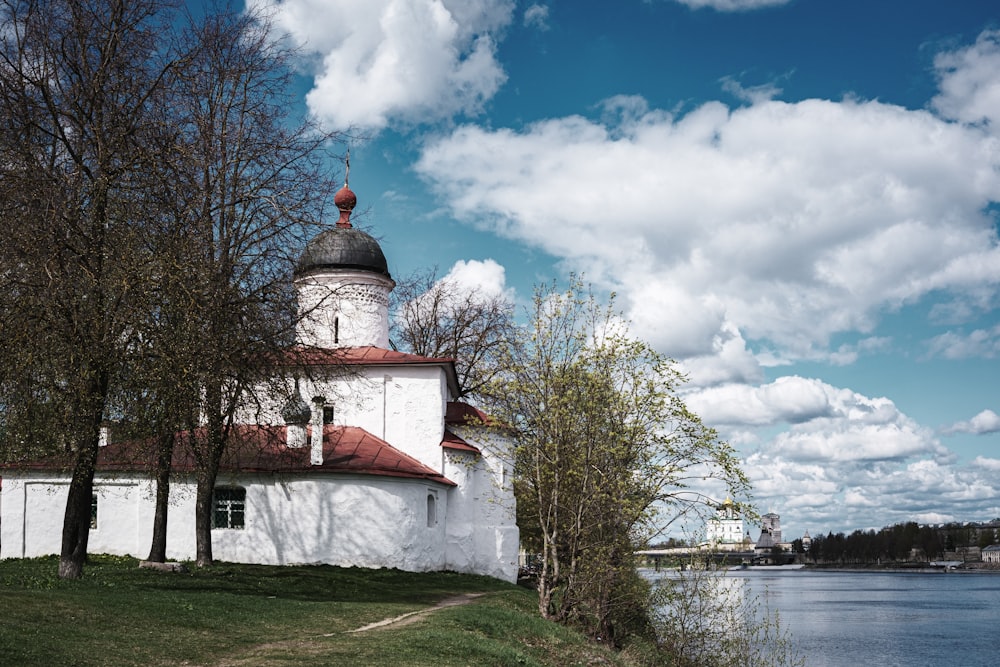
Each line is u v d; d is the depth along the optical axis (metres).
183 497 39.72
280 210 31.03
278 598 28.47
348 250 47.59
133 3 29.22
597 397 28.55
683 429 27.94
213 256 28.59
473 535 45.22
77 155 27.36
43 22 27.81
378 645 21.06
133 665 17.67
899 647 63.28
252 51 34.25
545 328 29.30
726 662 30.36
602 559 28.53
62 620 20.28
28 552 40.19
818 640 66.81
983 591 132.00
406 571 40.19
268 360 30.50
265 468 40.22
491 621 26.45
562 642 26.88
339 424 45.44
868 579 180.00
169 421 26.45
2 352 23.73
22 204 25.09
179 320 25.75
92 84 27.64
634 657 29.39
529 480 30.58
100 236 26.16
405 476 40.88
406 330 65.81
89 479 27.06
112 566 34.94
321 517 40.19
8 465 39.28
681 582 29.17
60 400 24.69
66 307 24.62
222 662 18.81
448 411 47.84
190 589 29.45
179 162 28.69
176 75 29.83
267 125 33.12
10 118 26.58
